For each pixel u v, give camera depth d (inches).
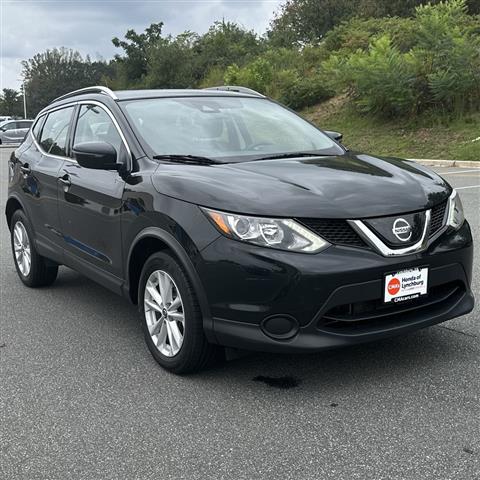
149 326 163.5
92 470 116.1
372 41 886.4
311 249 132.8
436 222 148.6
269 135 191.0
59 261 214.4
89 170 190.2
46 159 223.8
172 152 172.1
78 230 195.5
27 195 232.2
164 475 113.3
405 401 137.0
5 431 132.3
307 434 125.3
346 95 875.4
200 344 147.3
